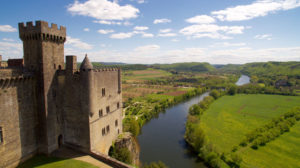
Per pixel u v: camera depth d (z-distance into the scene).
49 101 38.47
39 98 37.59
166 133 104.31
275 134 94.00
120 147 51.91
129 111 141.38
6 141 32.25
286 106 165.12
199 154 78.56
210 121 122.94
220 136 98.25
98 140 44.22
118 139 53.19
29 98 36.28
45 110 37.59
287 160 73.31
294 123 114.12
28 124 36.41
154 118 131.62
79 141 42.09
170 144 90.81
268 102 181.75
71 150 42.47
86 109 40.16
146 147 87.44
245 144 86.75
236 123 119.69
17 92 33.78
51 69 38.69
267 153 78.94
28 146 36.75
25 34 36.47
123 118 117.44
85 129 41.00
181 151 84.06
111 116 50.69
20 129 34.81
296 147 83.75
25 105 35.53
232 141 91.94
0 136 31.22
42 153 39.31
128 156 49.97
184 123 120.69
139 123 111.75
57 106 40.88
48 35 36.97
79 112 41.06
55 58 39.69
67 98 41.69
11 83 32.44
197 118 119.56
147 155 80.00
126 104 163.38
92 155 40.84
